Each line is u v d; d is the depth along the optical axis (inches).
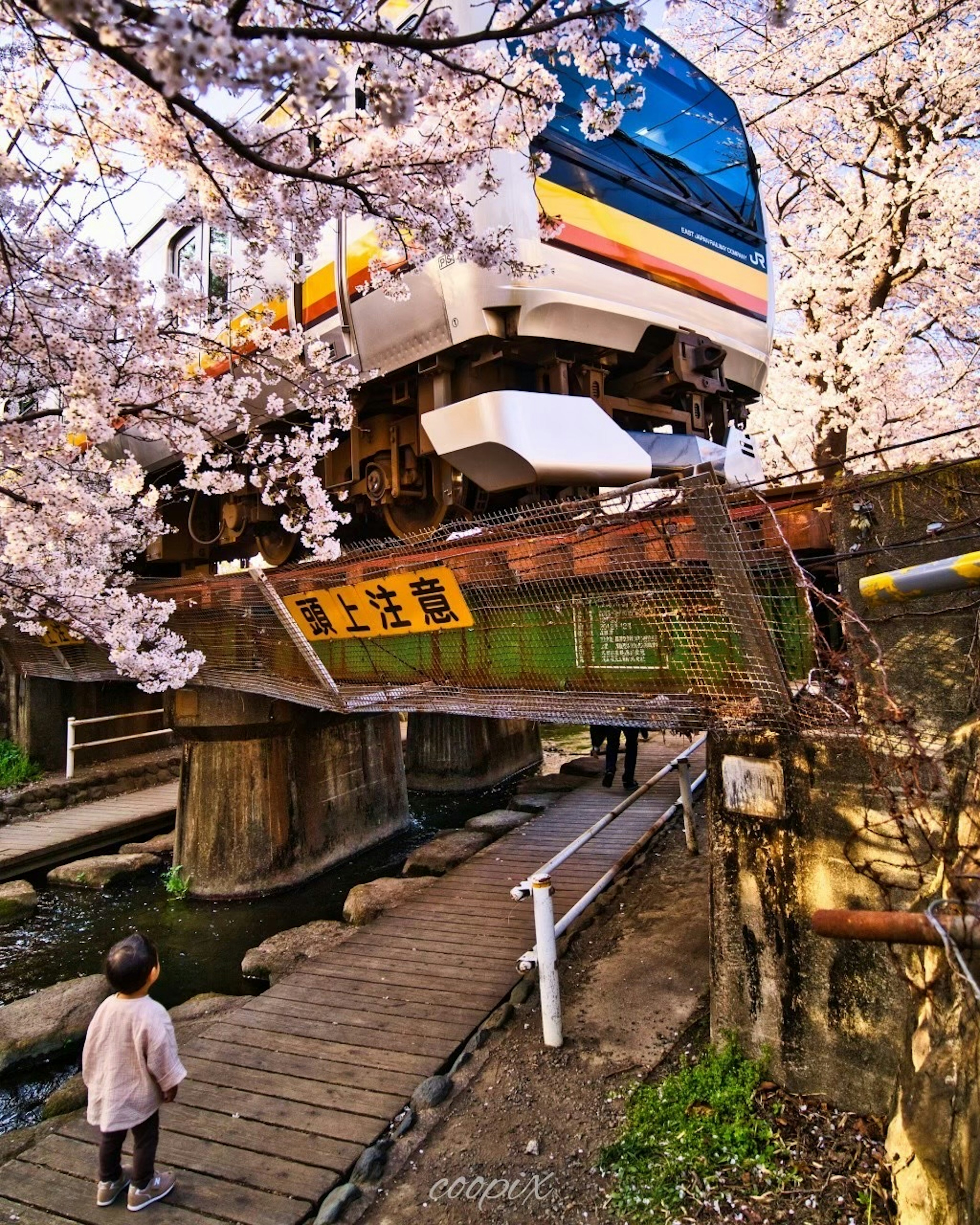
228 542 331.3
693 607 125.6
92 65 118.5
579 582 144.8
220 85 67.1
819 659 110.5
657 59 151.8
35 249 144.9
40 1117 180.4
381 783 389.4
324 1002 170.6
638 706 133.5
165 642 260.7
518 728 551.8
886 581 78.0
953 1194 70.4
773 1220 94.0
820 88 342.0
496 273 165.5
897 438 386.3
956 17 306.2
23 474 168.2
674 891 197.6
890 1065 105.1
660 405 221.3
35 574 219.5
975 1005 71.6
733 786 120.3
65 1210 116.1
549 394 178.7
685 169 214.2
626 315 186.1
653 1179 103.5
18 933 297.1
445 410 179.5
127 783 459.2
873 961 107.1
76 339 147.7
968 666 100.2
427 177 134.6
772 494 113.6
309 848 337.4
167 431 164.7
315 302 215.5
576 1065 133.4
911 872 101.7
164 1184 116.3
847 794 108.9
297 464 213.2
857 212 374.0
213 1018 178.5
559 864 152.0
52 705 468.4
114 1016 116.6
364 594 188.7
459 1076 139.2
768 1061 116.4
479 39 81.7
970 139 331.6
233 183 134.4
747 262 229.1
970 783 85.8
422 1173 116.5
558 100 128.4
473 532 156.3
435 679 188.7
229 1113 134.4
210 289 244.7
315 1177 117.9
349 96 128.7
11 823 394.9
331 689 204.5
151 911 313.7
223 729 320.2
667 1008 144.7
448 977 177.0
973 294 359.9
